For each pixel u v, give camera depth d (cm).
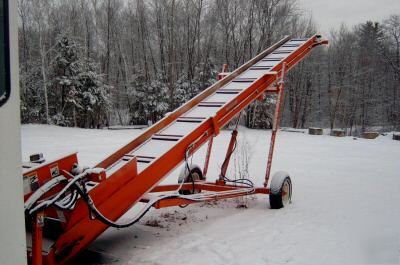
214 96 714
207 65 3572
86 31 4169
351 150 1691
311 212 660
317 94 5547
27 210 321
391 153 1598
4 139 172
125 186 452
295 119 4800
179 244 506
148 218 629
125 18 4488
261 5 3638
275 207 681
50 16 3944
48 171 420
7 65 172
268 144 1892
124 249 489
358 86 4969
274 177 691
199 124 595
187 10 3906
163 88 3566
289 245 501
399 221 605
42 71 3256
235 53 3784
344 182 946
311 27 4516
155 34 4178
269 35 3647
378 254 468
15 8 178
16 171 179
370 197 780
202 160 1293
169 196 512
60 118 3241
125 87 4284
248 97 723
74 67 3288
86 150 1545
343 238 526
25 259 184
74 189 375
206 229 570
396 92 5003
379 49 5253
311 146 1839
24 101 3447
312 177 1014
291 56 880
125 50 4478
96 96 3416
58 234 405
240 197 751
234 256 465
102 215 406
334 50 5481
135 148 553
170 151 529
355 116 5019
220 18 3872
